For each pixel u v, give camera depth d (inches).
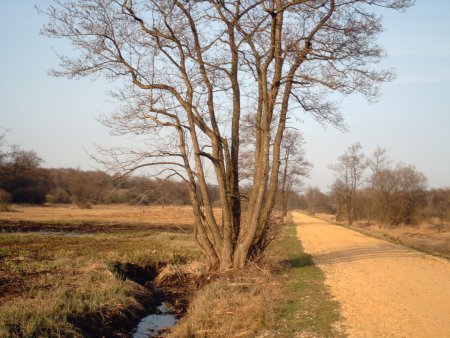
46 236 1077.8
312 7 555.2
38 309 347.9
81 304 382.6
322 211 4579.2
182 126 586.2
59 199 2866.6
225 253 580.4
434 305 411.8
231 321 359.6
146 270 661.3
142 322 431.2
